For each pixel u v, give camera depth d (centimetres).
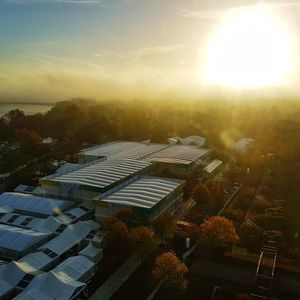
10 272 7125
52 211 10562
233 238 8656
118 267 8131
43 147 18550
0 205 11088
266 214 11088
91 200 11056
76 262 7581
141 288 7388
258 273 7950
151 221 9962
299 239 9806
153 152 17825
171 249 9012
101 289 7338
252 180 15550
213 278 7844
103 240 8725
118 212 9550
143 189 11425
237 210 11462
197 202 12194
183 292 7125
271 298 7212
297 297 7294
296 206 12275
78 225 9356
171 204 11606
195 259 8594
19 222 9838
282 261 8500
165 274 7100
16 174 14725
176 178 14500
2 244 8562
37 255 7900
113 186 11969
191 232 9331
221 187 13412
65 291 6519
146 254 8500
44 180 12106
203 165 16575
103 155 16850
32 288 6631
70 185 11762
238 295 7038
